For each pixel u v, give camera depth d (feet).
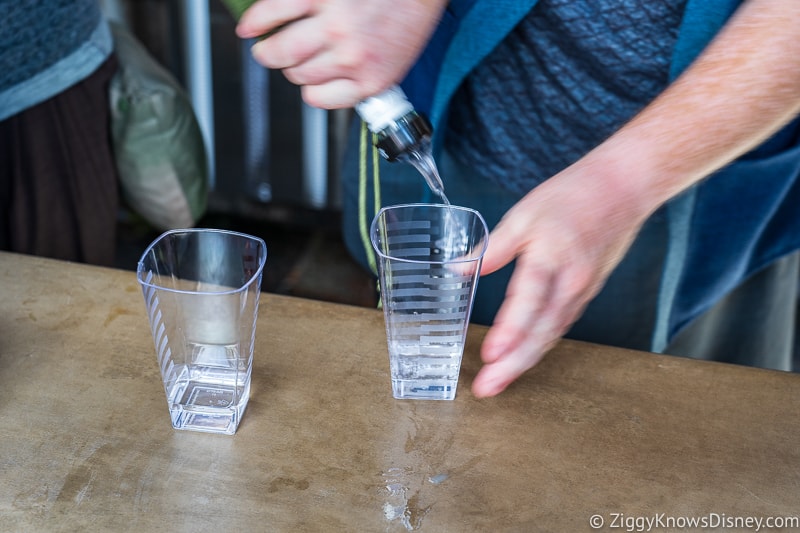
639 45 2.95
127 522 1.89
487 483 2.04
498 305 3.76
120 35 5.20
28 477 2.00
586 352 2.55
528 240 2.20
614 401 2.34
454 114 3.48
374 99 2.11
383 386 2.37
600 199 2.23
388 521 1.92
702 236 3.54
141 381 2.35
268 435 2.17
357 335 2.59
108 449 2.10
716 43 2.38
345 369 2.43
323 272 7.38
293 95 6.97
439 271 2.12
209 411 2.15
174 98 5.02
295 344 2.53
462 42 2.94
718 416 2.29
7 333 2.52
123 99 4.87
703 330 4.23
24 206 4.44
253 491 1.99
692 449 2.16
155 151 5.03
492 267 2.25
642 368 2.48
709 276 3.70
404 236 2.31
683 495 2.02
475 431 2.21
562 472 2.08
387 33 1.98
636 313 3.88
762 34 2.27
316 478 2.03
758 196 3.39
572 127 3.27
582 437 2.20
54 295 2.71
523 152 3.42
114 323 2.59
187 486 2.00
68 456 2.07
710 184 3.36
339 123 7.02
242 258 2.24
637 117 2.38
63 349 2.46
